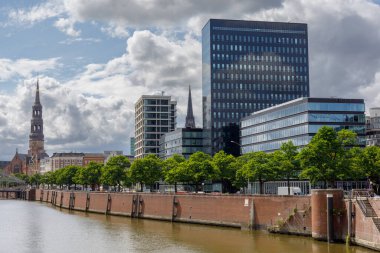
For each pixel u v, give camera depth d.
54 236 108.12
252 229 106.38
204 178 149.00
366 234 78.75
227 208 115.19
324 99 165.75
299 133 169.38
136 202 153.62
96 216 163.88
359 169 114.12
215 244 90.19
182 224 127.38
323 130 113.44
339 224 86.44
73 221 144.50
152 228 119.88
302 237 94.31
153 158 180.38
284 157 132.25
